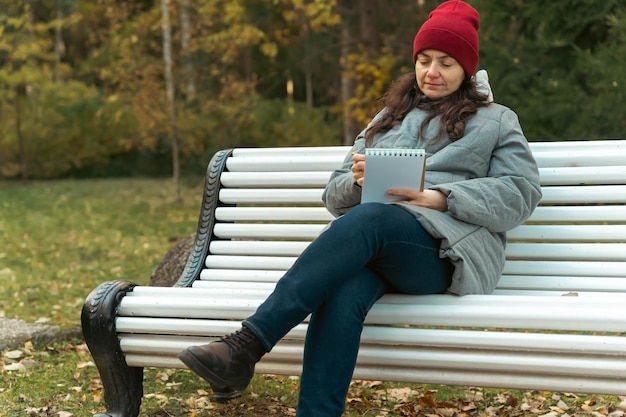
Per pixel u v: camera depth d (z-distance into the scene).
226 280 3.64
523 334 2.73
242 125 17.30
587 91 10.91
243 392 3.98
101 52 27.67
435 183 3.14
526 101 10.81
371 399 3.96
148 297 3.11
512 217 3.07
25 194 18.06
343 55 15.95
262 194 3.75
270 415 3.63
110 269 8.41
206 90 16.95
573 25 10.50
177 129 15.72
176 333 3.05
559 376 2.75
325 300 2.81
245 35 14.73
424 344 2.84
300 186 3.75
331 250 2.78
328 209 3.37
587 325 2.66
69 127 23.56
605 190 3.37
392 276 2.91
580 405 3.90
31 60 21.31
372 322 2.90
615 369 2.66
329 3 13.62
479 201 2.99
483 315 2.76
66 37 34.12
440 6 3.35
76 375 4.27
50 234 11.45
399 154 2.91
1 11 20.45
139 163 24.20
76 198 17.09
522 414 3.74
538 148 3.51
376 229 2.82
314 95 31.12
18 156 22.56
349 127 15.53
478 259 2.99
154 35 17.41
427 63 3.31
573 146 3.48
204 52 15.96
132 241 10.70
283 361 3.06
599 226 3.36
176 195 15.80
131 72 15.63
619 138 10.15
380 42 14.73
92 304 3.09
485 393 4.08
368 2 14.57
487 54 10.96
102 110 22.47
